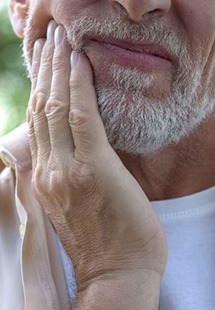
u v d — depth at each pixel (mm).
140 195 1896
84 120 1864
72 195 1876
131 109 1839
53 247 2000
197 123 2031
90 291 1873
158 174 2111
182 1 1816
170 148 2064
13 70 6379
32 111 1939
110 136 1907
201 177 2139
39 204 1995
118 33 1801
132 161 2078
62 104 1891
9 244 2012
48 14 1941
